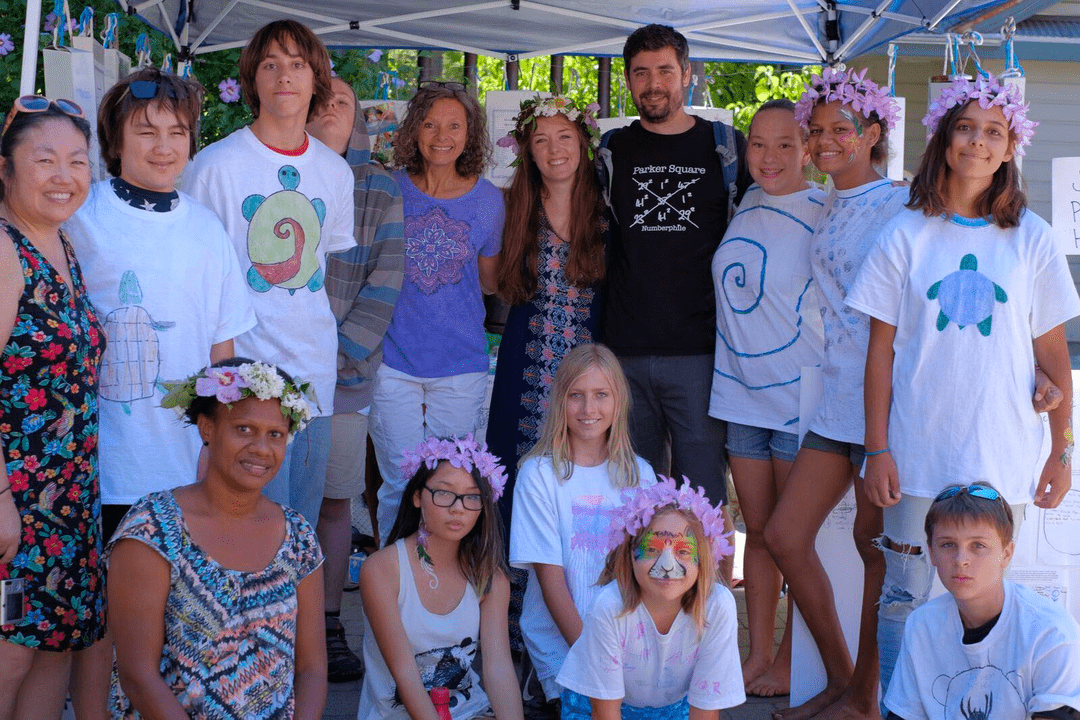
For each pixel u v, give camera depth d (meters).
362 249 4.47
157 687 2.66
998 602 3.06
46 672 3.07
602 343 4.61
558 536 3.81
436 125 4.59
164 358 3.29
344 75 8.53
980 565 2.99
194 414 2.80
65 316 2.95
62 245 3.08
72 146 2.96
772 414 4.22
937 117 3.47
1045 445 4.12
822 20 6.29
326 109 4.32
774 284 4.16
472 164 4.72
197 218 3.47
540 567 3.78
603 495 3.84
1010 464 3.46
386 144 6.23
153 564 2.67
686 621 3.05
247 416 2.73
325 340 4.09
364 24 6.64
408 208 4.69
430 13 6.45
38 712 3.07
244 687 2.72
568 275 4.57
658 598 3.02
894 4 5.18
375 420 4.76
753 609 4.42
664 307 4.44
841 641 4.03
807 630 4.09
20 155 2.91
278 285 3.92
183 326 3.35
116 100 3.30
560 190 4.60
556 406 3.89
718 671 3.07
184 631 2.68
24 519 2.91
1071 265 8.62
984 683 3.08
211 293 3.46
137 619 2.67
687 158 4.45
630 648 3.08
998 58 8.17
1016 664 3.02
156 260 3.30
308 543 2.91
